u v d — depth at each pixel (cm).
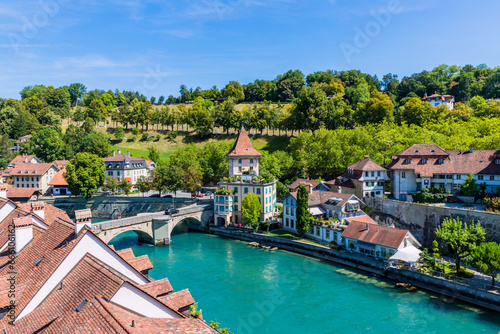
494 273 5488
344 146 11412
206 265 6850
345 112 14662
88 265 2502
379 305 5053
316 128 14475
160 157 16888
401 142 10681
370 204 8669
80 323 1878
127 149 17838
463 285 5112
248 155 10519
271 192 9762
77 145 17212
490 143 9100
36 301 2412
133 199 11369
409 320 4619
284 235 8306
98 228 7431
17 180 13762
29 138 17700
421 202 7819
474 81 17550
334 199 8312
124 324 1758
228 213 9588
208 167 13050
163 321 2019
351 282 5916
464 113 12875
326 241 7606
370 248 6500
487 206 6788
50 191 13512
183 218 9169
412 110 13138
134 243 8712
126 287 2100
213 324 3020
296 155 12444
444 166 8212
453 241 5597
